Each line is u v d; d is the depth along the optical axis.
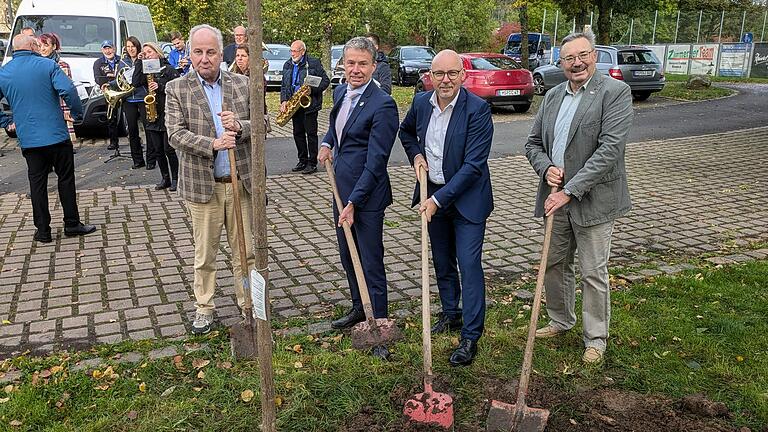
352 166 3.87
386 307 4.09
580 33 3.47
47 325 4.29
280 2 18.77
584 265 3.69
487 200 3.75
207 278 4.11
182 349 3.92
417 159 3.77
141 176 8.76
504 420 3.04
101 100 10.55
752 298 4.56
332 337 4.09
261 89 2.35
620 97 3.41
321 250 5.81
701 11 30.81
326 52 18.44
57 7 12.03
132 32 12.91
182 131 3.79
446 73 3.53
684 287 4.79
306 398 3.37
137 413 3.26
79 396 3.41
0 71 5.64
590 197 3.54
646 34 33.78
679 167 9.25
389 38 35.97
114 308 4.56
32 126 5.67
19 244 5.97
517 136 12.25
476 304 3.73
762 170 8.97
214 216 4.03
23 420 3.20
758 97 18.16
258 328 2.62
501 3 47.28
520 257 5.62
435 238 3.99
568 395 3.39
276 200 7.59
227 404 3.33
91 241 6.05
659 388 3.45
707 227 6.43
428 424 3.07
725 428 3.09
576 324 4.20
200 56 3.78
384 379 3.54
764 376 3.52
